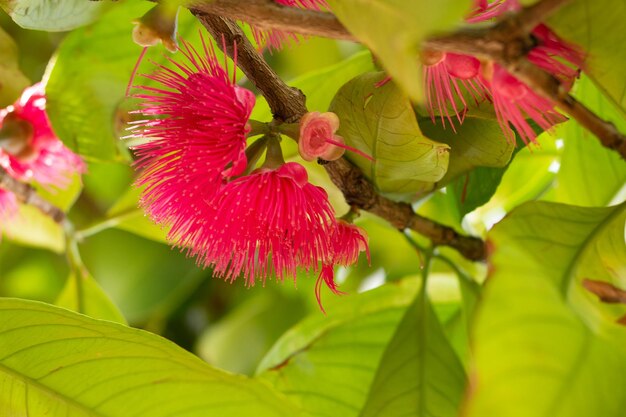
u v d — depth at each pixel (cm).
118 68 61
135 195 69
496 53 45
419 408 57
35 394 54
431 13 42
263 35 56
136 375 54
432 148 54
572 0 47
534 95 49
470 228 63
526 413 43
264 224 53
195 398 54
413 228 60
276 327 81
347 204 60
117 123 61
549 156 67
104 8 54
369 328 64
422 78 50
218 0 47
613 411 44
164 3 52
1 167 65
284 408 54
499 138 56
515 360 44
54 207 68
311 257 54
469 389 44
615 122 57
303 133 52
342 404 63
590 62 49
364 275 78
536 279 45
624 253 49
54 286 84
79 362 54
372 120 54
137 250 79
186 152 52
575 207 49
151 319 80
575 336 44
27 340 54
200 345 81
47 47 83
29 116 64
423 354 58
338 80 61
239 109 52
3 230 72
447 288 65
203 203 53
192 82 53
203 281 82
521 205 49
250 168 54
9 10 54
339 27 47
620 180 60
